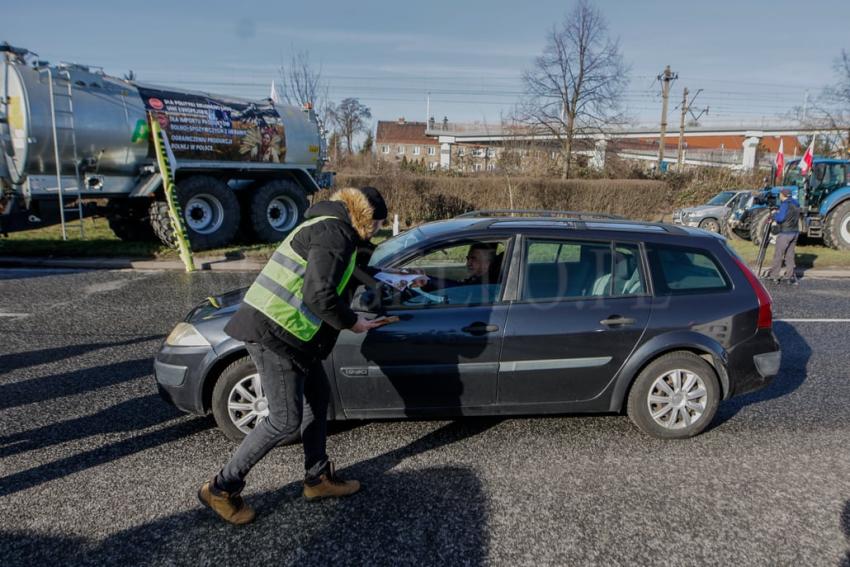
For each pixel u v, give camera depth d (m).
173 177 10.72
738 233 16.50
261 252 11.98
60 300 8.05
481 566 2.68
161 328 6.68
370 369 3.75
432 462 3.66
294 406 2.88
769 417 4.41
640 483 3.43
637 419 4.00
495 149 34.25
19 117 9.64
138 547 2.79
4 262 10.88
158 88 11.41
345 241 2.75
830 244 14.04
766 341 4.06
